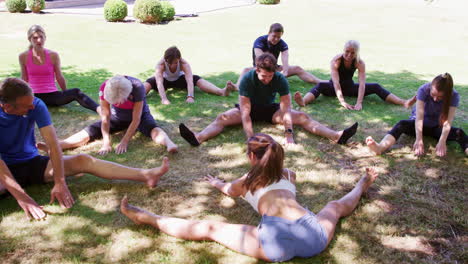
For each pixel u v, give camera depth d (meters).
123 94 4.05
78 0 23.80
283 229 2.63
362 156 4.34
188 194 3.56
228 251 2.81
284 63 7.00
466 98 6.46
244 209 3.34
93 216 3.21
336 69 6.05
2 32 13.73
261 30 15.21
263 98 4.90
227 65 8.98
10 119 3.17
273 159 2.86
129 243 2.89
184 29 14.91
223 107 5.89
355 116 5.55
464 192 3.62
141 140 4.66
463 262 2.74
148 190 3.61
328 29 15.63
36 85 5.48
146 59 9.52
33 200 3.22
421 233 3.04
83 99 5.46
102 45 11.51
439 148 4.27
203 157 4.27
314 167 4.08
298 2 24.25
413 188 3.67
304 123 4.95
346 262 2.72
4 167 3.15
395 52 11.04
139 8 15.59
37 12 18.55
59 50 10.54
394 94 6.68
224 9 20.92
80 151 4.37
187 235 2.91
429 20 17.62
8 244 2.86
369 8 21.80
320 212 2.98
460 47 11.93
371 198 3.50
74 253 2.78
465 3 23.17
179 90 6.67
